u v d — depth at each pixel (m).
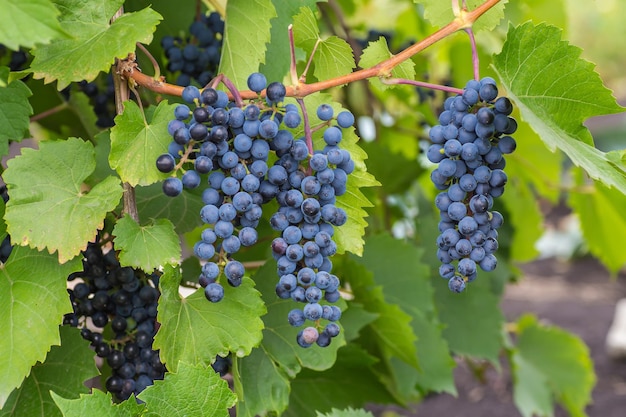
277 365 1.21
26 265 1.08
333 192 1.05
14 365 1.04
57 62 1.06
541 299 5.17
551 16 1.79
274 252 1.05
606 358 4.25
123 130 1.06
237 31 1.17
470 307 1.82
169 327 1.07
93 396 1.02
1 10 0.95
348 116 1.08
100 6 1.09
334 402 1.49
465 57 1.85
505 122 1.05
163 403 1.04
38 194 1.05
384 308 1.41
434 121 1.98
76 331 1.13
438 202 1.07
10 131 1.11
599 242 1.94
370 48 1.17
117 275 1.13
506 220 1.98
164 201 1.24
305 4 1.21
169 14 1.34
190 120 1.06
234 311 1.10
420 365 1.58
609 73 9.58
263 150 1.04
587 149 1.09
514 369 2.10
